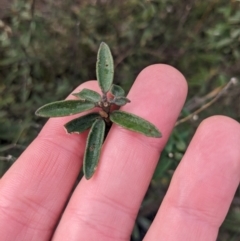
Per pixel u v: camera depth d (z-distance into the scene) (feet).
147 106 0.33
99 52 0.31
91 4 0.50
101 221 0.32
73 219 0.33
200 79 0.49
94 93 0.31
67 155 0.33
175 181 0.33
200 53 0.50
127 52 0.50
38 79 0.48
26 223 0.33
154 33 0.50
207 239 0.32
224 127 0.32
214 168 0.32
